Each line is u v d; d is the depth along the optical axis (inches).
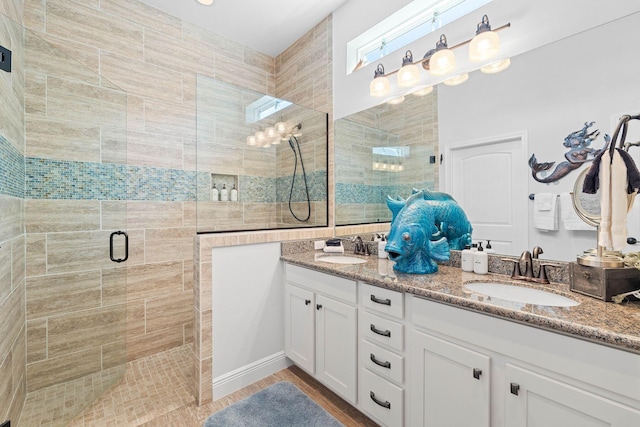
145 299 94.0
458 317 45.2
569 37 51.3
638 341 29.3
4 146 56.5
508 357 39.7
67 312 74.1
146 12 94.1
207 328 71.5
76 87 76.8
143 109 93.5
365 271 64.5
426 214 61.0
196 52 104.3
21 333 65.1
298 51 113.7
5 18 57.4
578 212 49.3
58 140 73.9
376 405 58.2
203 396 70.2
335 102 99.4
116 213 83.7
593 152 48.0
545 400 36.4
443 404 47.3
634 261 42.3
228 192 87.9
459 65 67.7
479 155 62.6
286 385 77.9
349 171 94.4
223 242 74.5
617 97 46.2
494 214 60.1
